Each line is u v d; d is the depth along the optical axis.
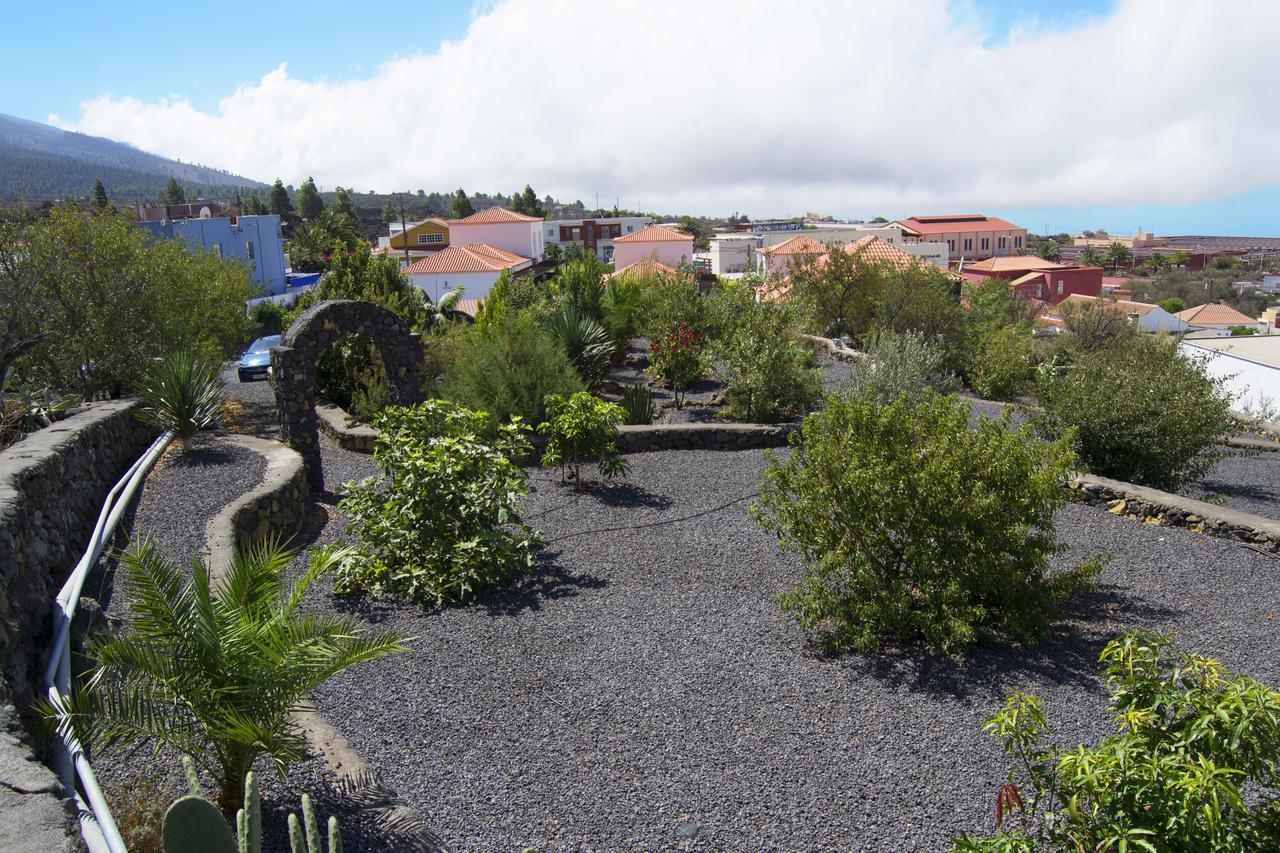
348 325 10.35
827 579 6.27
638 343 23.02
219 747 3.56
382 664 5.60
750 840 3.91
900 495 5.77
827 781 4.34
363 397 13.15
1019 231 83.12
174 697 3.57
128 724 3.48
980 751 4.59
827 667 5.63
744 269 24.75
